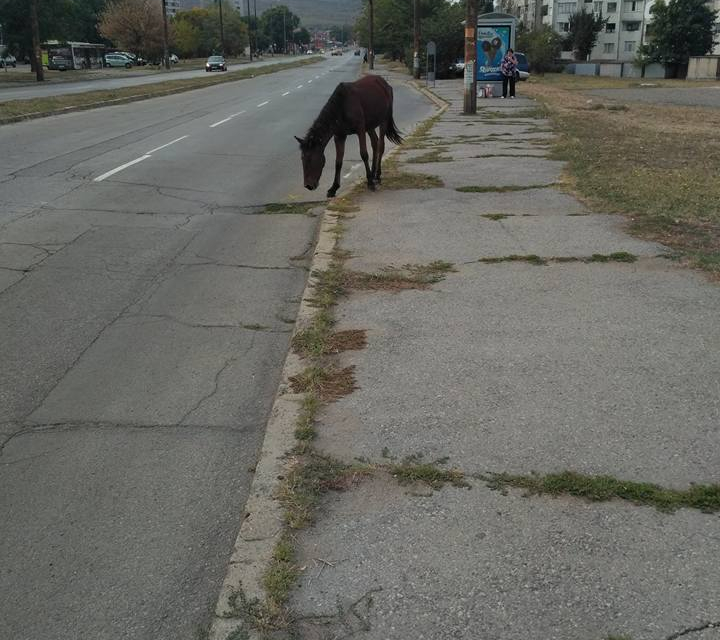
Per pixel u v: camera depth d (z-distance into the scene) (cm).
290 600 288
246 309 646
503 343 529
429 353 516
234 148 1669
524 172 1264
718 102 3162
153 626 291
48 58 8281
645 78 6431
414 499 351
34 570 323
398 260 747
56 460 409
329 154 1638
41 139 1781
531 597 288
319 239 839
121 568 324
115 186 1198
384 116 1152
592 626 272
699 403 435
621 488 353
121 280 723
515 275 686
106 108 2769
